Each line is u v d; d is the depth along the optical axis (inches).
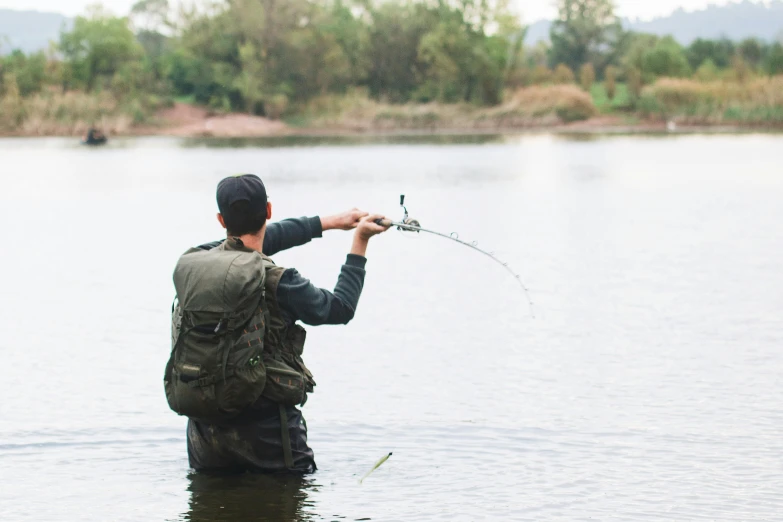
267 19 3789.4
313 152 2107.5
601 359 330.0
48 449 238.1
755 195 962.7
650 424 257.3
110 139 3011.8
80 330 385.7
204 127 3467.0
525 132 3139.8
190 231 741.9
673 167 1433.3
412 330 379.6
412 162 1704.0
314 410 271.3
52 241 685.3
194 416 196.1
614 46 5482.3
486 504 200.8
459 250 608.7
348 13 4411.9
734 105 3189.0
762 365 318.0
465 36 3814.0
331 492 205.5
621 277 496.1
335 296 202.4
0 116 3228.3
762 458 229.9
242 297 190.2
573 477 217.6
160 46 5654.5
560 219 788.6
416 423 257.6
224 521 190.2
